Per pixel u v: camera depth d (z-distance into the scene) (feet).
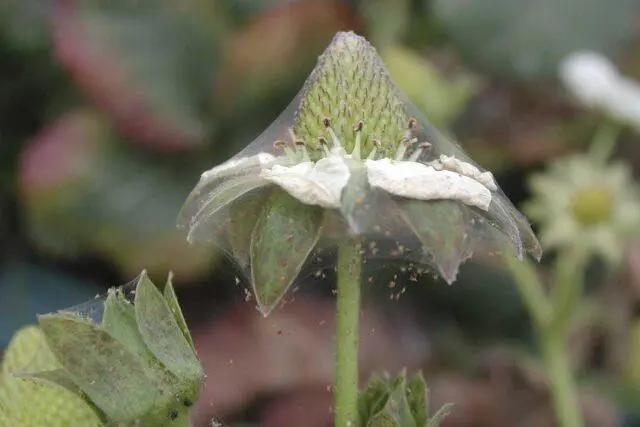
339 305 0.62
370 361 1.22
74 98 1.43
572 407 0.96
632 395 1.22
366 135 0.63
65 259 1.36
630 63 1.57
